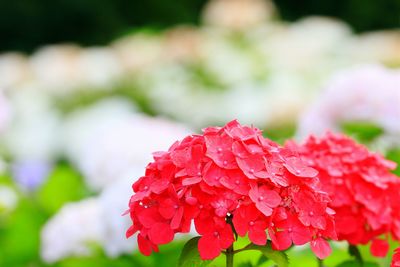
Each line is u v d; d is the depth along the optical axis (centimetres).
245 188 225
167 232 230
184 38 884
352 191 284
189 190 227
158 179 236
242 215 224
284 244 229
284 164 235
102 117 822
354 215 285
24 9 1434
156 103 866
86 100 894
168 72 875
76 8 1423
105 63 910
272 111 679
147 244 237
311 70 849
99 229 413
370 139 454
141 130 463
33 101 896
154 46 911
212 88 859
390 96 452
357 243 287
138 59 884
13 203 563
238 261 313
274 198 226
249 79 855
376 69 471
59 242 427
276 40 884
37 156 865
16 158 868
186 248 239
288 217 232
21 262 549
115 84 899
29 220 570
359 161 289
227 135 234
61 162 869
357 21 1409
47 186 598
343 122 461
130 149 455
